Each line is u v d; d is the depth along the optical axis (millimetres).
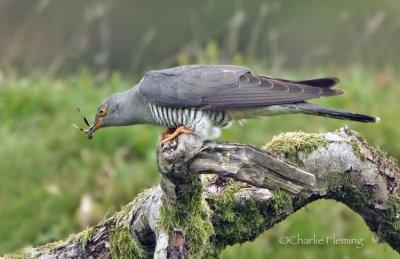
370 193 8516
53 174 13594
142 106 8820
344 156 8438
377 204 8547
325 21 21234
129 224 8055
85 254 8242
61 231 12758
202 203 7836
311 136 8516
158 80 8633
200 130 8477
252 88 8344
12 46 19859
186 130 7812
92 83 16469
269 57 20875
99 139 14078
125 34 21516
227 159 7211
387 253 12547
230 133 13914
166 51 21375
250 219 8258
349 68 18094
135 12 21859
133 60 21219
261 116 8477
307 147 8414
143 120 8992
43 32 21172
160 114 8633
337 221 12820
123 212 8242
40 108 15086
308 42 21094
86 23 20781
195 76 8516
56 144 14055
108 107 9133
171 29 21609
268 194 8125
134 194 13164
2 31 21219
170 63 19891
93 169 13578
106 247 8203
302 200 8445
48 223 12914
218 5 21891
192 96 8398
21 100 15109
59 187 13344
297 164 8375
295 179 7219
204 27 21766
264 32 21266
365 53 19578
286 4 21672
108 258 8203
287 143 8438
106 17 20672
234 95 8336
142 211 7930
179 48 21438
